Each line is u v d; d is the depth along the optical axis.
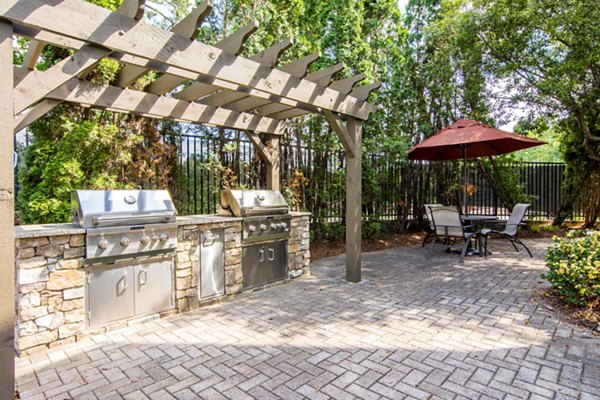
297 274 5.14
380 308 3.82
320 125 7.47
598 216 9.87
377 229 8.16
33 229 2.97
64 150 4.32
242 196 4.45
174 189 5.75
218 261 4.11
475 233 6.38
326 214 7.65
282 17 6.73
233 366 2.59
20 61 4.35
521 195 9.46
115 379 2.43
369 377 2.42
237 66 3.12
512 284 4.67
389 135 8.85
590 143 9.34
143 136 5.16
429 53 9.27
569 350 2.76
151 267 3.51
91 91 3.74
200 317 3.61
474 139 5.80
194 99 4.45
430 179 9.70
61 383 2.38
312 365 2.59
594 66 7.65
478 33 8.20
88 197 3.18
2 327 1.96
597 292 3.38
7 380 1.98
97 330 3.15
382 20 8.45
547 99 8.24
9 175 1.98
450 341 2.96
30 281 2.78
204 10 2.60
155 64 3.17
